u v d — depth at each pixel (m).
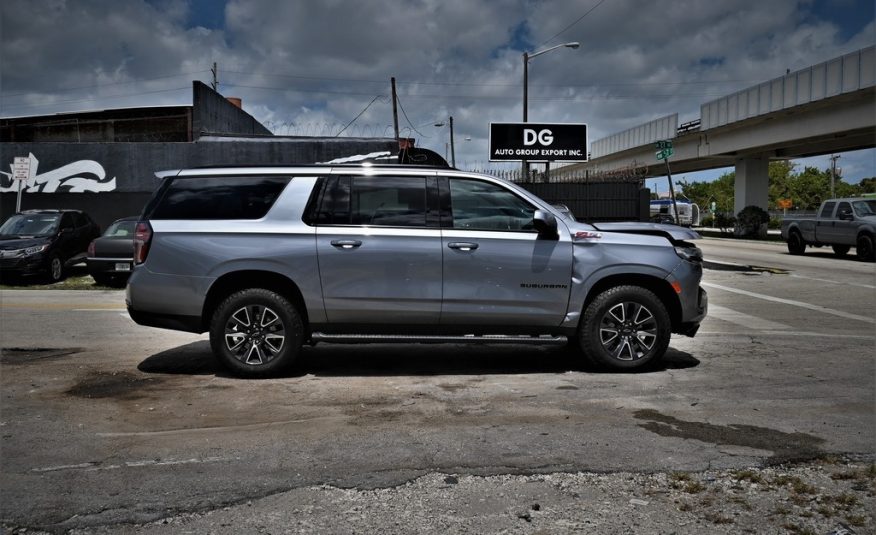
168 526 3.36
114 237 15.23
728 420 5.02
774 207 83.06
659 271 6.46
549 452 4.34
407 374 6.46
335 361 7.03
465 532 3.31
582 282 6.36
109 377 6.32
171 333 8.79
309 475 3.97
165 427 4.84
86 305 11.73
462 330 6.36
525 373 6.51
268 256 6.18
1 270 15.24
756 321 10.23
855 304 12.27
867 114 30.06
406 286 6.22
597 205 23.41
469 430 4.77
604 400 5.54
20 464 4.13
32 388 5.91
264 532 3.30
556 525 3.38
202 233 6.24
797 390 5.90
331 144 21.95
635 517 3.46
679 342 8.32
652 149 50.31
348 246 6.20
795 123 35.19
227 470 4.04
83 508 3.54
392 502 3.63
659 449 4.40
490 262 6.27
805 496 3.71
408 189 6.40
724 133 42.09
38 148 21.88
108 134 23.08
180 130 22.95
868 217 21.53
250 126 29.91
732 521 3.42
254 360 6.28
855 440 4.59
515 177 23.42
